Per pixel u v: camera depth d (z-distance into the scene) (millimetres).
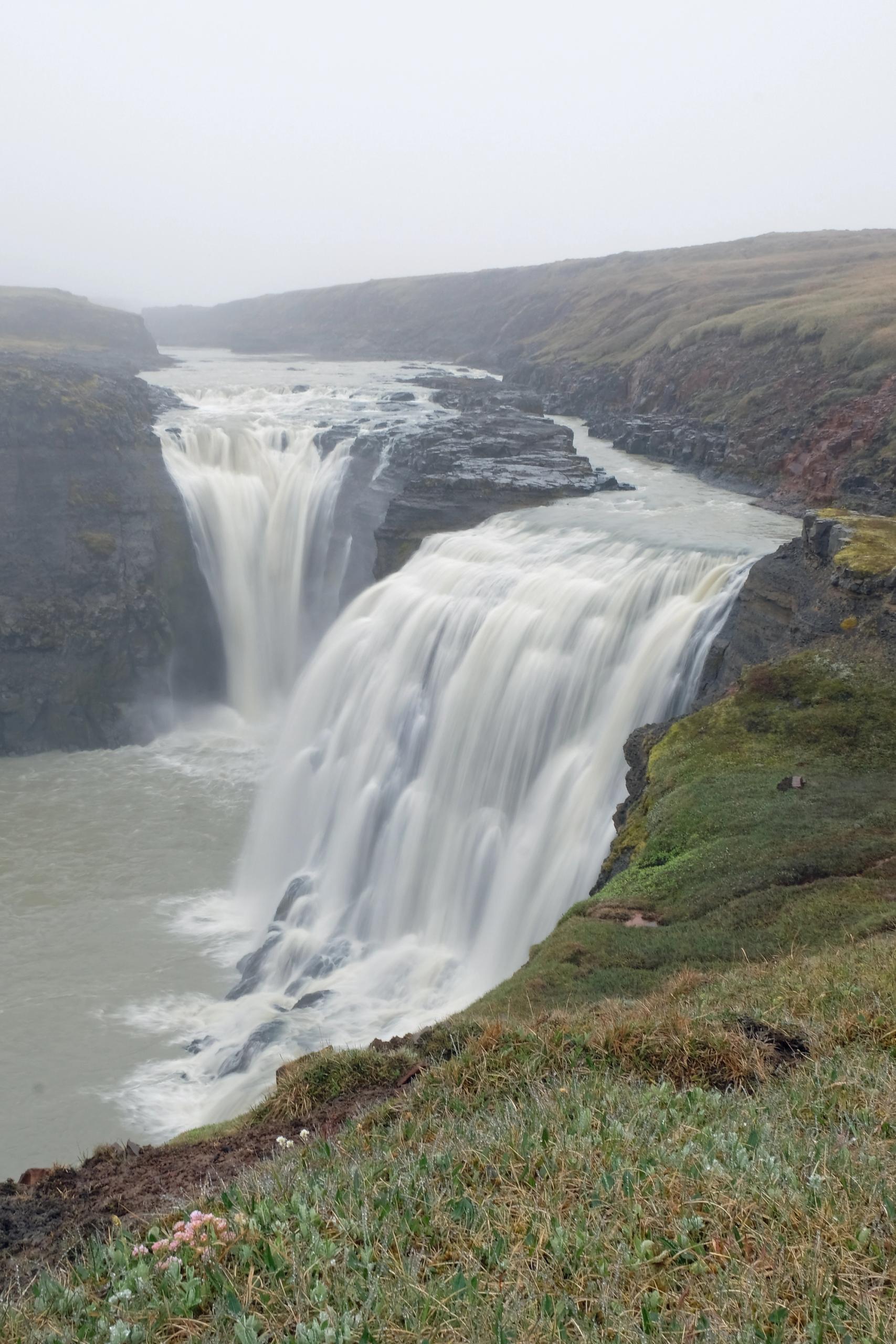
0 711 53469
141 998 32688
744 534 46094
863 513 50094
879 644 29766
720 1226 6879
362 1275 6766
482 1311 6137
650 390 83000
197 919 38344
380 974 33031
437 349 157750
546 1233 6934
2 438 55125
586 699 37500
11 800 47906
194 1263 7266
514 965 31562
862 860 21344
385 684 44500
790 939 18594
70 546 56094
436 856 37750
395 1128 10188
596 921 21312
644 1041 11219
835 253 119688
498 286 164500
